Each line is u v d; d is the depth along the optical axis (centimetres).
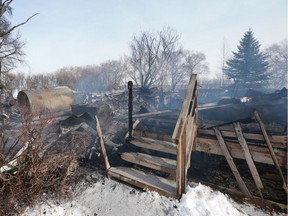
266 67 3183
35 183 295
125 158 371
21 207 280
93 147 480
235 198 291
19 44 1499
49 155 335
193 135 339
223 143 316
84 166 411
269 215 254
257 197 283
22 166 301
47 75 4194
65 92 1472
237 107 866
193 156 441
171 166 312
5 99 1574
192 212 255
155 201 287
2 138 357
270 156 280
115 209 281
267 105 874
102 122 730
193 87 305
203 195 291
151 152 423
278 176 334
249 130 545
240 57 3309
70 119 726
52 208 286
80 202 300
